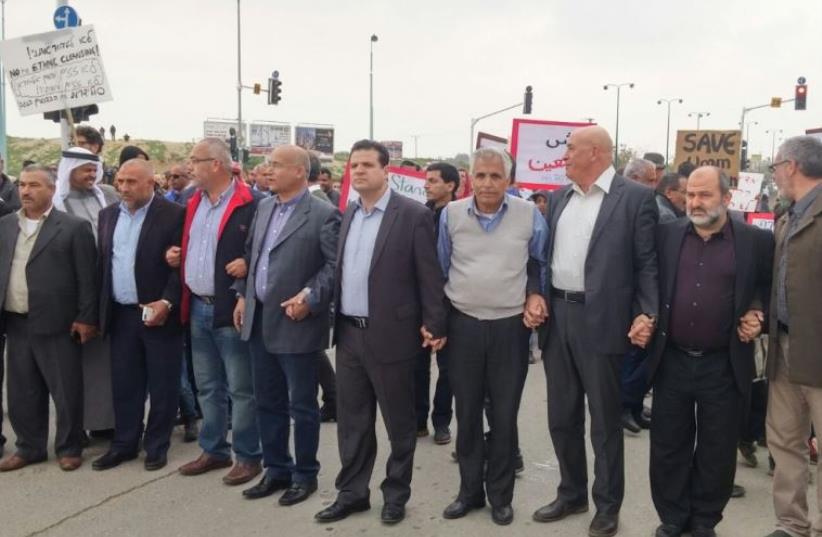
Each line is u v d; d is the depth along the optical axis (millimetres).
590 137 3729
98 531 3945
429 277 3887
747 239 3588
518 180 7535
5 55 6242
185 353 5418
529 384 7102
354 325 3986
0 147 17828
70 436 4855
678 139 9055
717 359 3635
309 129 63406
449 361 4035
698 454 3756
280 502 4254
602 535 3803
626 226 3705
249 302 4258
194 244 4602
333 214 4219
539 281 3971
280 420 4371
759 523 4051
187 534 3906
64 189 5402
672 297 3658
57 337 4773
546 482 4645
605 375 3758
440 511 4195
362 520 4066
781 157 3492
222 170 4551
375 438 4148
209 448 4781
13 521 4062
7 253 4770
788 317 3439
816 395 3430
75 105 6203
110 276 4789
